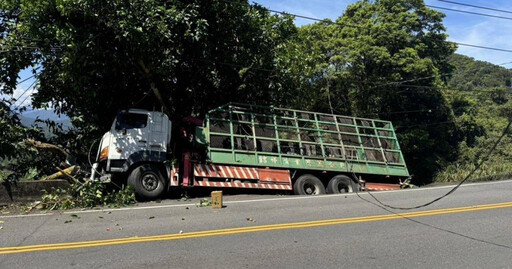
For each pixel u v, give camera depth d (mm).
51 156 12641
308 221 7969
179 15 11906
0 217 8328
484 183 14992
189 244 6238
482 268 5281
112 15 11195
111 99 13398
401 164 15180
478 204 9914
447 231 7195
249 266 5223
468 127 32875
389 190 13664
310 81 22641
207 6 13391
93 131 13484
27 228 7277
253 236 6766
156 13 11703
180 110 15383
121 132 11289
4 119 11781
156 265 5234
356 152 14500
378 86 24922
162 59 12602
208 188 12438
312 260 5512
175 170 11469
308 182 13273
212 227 7402
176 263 5320
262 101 16297
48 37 11500
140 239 6500
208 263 5328
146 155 11258
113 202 10227
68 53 11133
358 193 12641
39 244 6188
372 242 6457
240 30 14664
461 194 11773
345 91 24906
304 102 19000
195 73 14867
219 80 15445
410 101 29219
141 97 14016
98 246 6102
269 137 13258
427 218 8305
